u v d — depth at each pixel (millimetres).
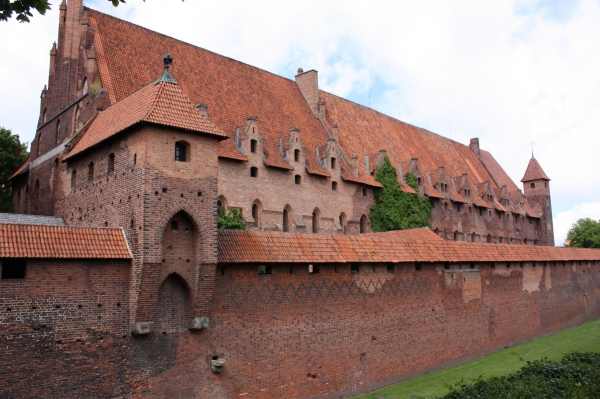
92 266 24531
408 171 71375
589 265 66375
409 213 67625
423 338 39312
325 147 61062
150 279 25000
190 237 27094
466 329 43500
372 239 37219
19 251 22281
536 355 44719
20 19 17531
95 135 30547
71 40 48094
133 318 25141
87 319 24078
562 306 58719
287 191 53750
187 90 51844
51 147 47188
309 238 33188
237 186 49062
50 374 22781
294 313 31391
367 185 63406
